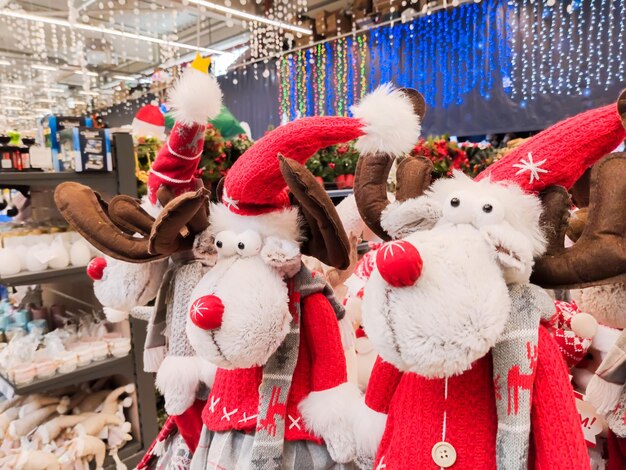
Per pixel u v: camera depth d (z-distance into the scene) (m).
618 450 1.03
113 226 1.06
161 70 6.80
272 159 0.84
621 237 0.65
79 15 5.99
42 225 2.11
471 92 5.45
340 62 6.47
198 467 1.00
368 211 0.83
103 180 1.93
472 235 0.68
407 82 5.93
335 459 0.90
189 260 1.13
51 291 2.56
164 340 1.18
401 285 0.62
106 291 1.16
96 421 1.99
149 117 2.41
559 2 4.71
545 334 0.70
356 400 0.92
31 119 9.32
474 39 5.34
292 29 6.29
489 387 0.71
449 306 0.60
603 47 4.53
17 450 1.89
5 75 8.63
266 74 6.52
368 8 6.15
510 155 0.76
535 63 4.96
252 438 0.93
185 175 1.09
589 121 0.70
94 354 1.99
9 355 1.88
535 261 0.72
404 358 0.62
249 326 0.79
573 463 0.62
